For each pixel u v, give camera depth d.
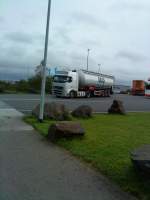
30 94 43.38
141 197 5.32
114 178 6.30
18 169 6.91
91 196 5.43
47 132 11.15
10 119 15.20
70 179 6.31
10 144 9.53
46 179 6.27
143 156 6.07
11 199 5.18
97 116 17.95
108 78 46.59
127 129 13.02
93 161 7.56
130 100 38.78
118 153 8.38
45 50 14.10
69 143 9.59
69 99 34.69
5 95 38.47
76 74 38.28
